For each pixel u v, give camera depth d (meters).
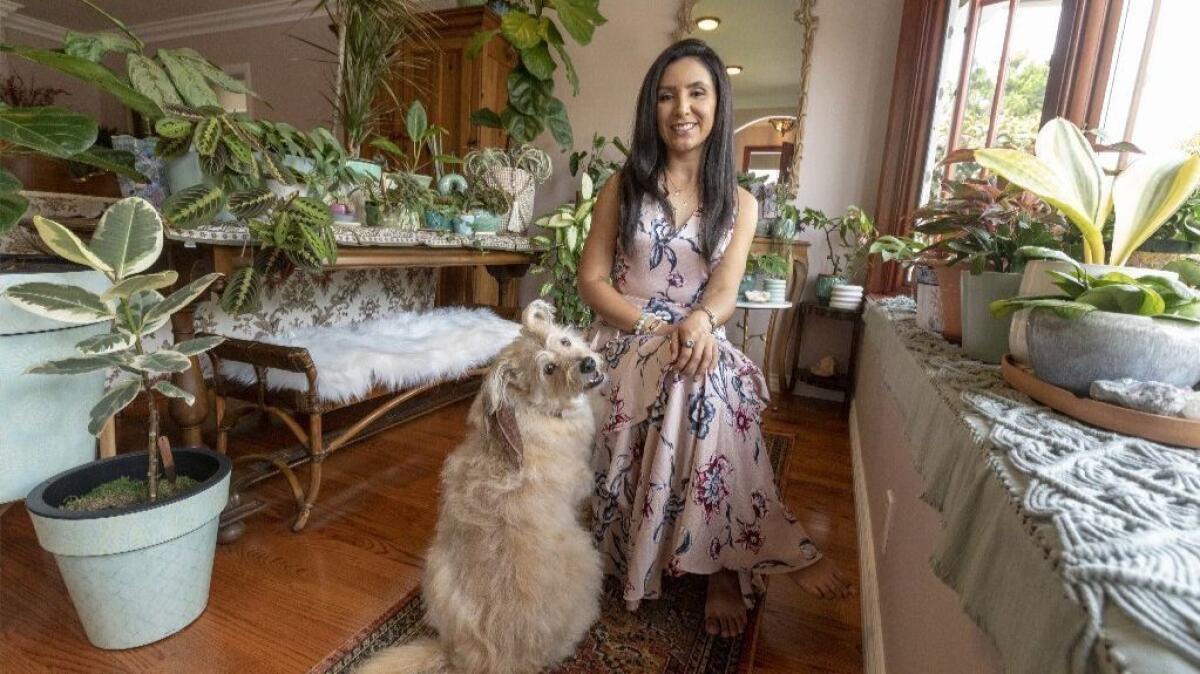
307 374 1.45
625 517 1.20
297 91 4.50
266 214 1.39
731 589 1.26
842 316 2.81
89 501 1.04
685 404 1.11
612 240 1.38
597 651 1.15
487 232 2.41
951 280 1.24
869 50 2.90
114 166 1.05
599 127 3.51
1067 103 1.72
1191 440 0.56
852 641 1.22
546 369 1.03
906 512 1.01
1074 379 0.68
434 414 2.55
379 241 1.76
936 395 0.83
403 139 3.46
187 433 1.46
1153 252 0.94
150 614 1.08
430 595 1.02
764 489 1.18
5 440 0.98
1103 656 0.29
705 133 1.27
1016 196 1.22
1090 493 0.44
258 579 1.33
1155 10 1.52
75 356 1.03
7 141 0.92
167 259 1.45
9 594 1.22
